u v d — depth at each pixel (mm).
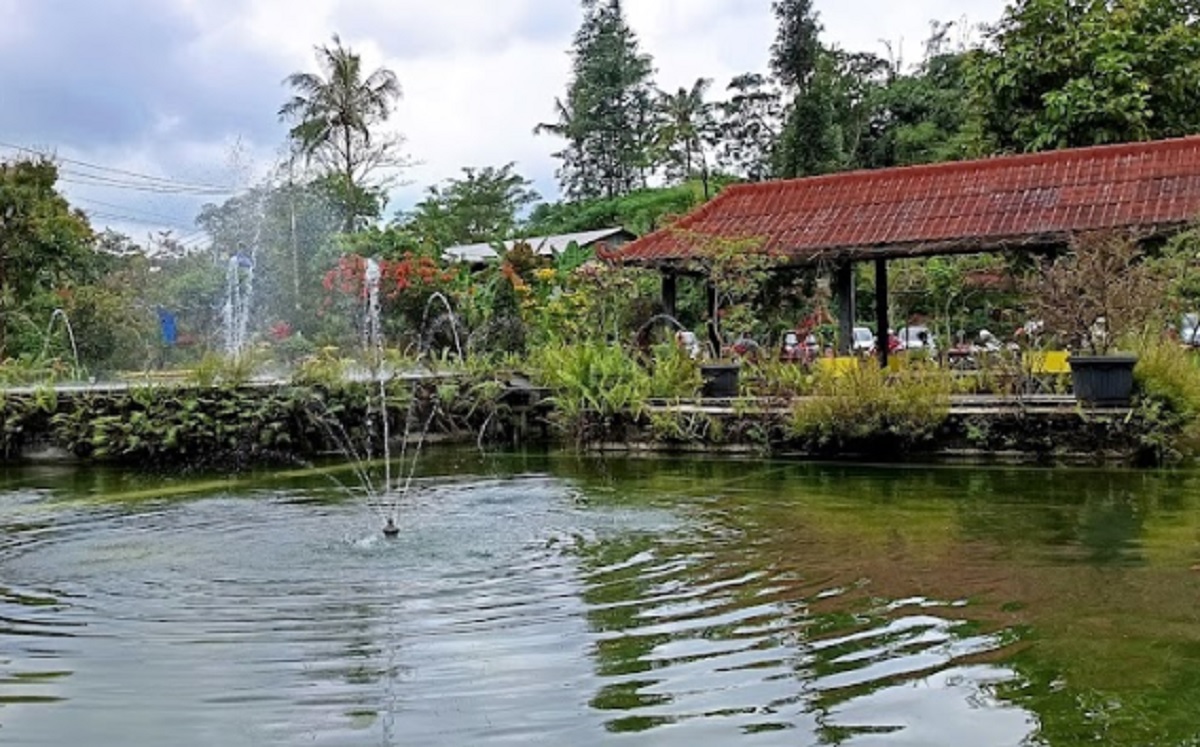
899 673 3623
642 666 3746
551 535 6293
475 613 4492
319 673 3736
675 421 10852
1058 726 3141
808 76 40500
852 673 3633
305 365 12117
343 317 18656
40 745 3164
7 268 19891
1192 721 3160
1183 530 5906
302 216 26016
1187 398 8953
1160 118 17516
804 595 4691
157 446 10852
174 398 11016
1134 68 17328
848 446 10031
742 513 6949
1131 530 5953
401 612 4527
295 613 4547
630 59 49000
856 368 10414
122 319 19125
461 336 16984
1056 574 4953
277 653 3975
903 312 20406
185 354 19547
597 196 49031
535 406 12617
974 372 11125
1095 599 4496
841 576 5031
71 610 4676
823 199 14320
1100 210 11914
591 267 14383
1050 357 10711
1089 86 16922
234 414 11039
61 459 11227
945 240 12227
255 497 8273
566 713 3311
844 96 35875
